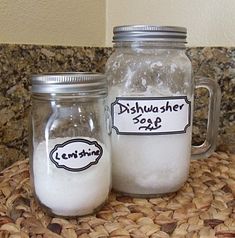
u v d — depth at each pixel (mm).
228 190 465
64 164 376
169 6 628
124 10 668
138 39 421
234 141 610
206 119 614
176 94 434
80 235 355
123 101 429
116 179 448
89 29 654
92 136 390
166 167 439
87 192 384
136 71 431
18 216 390
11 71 510
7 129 517
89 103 390
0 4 496
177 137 440
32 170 403
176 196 448
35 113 394
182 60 447
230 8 585
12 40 518
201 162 570
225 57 592
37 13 553
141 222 381
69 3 606
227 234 353
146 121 428
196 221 381
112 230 365
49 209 391
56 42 590
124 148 436
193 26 616
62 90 365
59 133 384
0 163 514
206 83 517
